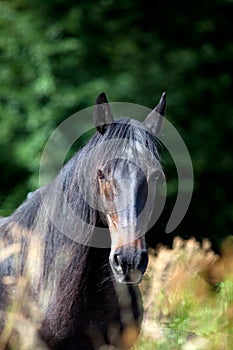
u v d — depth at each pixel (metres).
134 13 24.06
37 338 6.75
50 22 23.98
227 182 23.70
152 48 23.86
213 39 24.39
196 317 8.09
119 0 23.95
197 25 24.31
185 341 7.74
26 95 23.27
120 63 23.48
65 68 23.33
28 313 6.76
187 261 9.03
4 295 6.91
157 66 23.62
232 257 9.32
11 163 23.70
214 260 9.24
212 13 24.39
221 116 23.64
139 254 6.10
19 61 24.12
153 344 7.61
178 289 8.42
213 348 7.45
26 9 24.12
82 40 23.48
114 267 6.16
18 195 23.16
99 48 23.55
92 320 6.71
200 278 9.02
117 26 23.95
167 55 23.91
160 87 23.28
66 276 6.66
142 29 24.19
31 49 23.75
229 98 23.95
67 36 23.92
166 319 8.43
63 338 6.71
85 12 23.92
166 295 8.57
